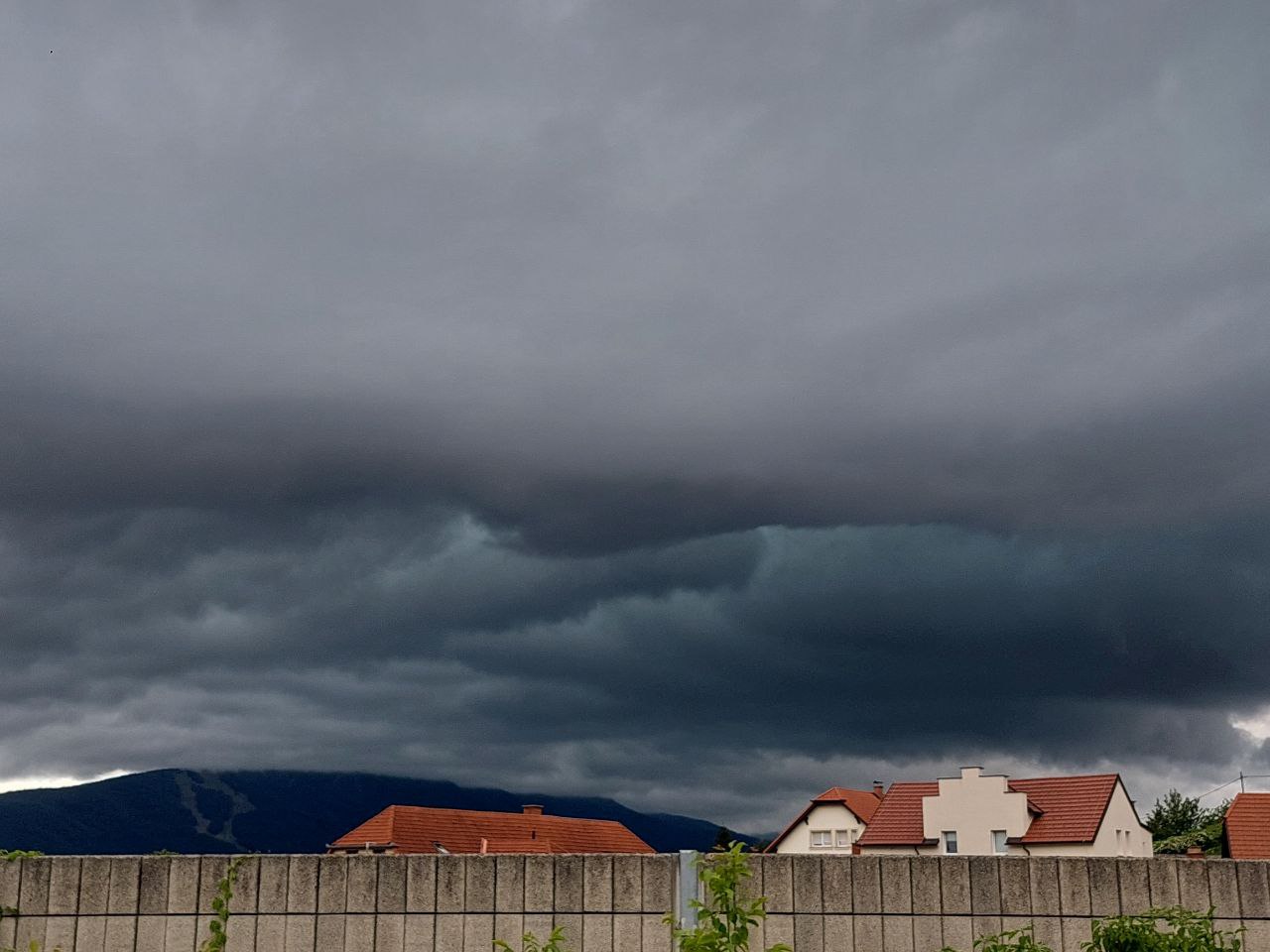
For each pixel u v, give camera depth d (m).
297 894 13.09
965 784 54.22
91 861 13.06
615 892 12.91
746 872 9.62
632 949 12.78
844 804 63.16
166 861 13.12
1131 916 11.93
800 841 63.88
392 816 65.50
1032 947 11.41
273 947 12.98
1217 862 12.80
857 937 12.94
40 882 13.01
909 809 56.75
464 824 67.38
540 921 12.93
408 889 13.09
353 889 13.09
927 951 12.87
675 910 12.49
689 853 12.63
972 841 53.50
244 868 13.11
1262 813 48.06
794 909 13.02
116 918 12.95
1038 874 12.93
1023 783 55.28
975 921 12.88
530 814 70.56
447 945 12.97
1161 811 89.38
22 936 12.87
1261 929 12.60
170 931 12.95
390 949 12.98
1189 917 11.64
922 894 12.99
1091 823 52.00
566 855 13.06
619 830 73.56
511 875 13.05
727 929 9.35
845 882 13.05
